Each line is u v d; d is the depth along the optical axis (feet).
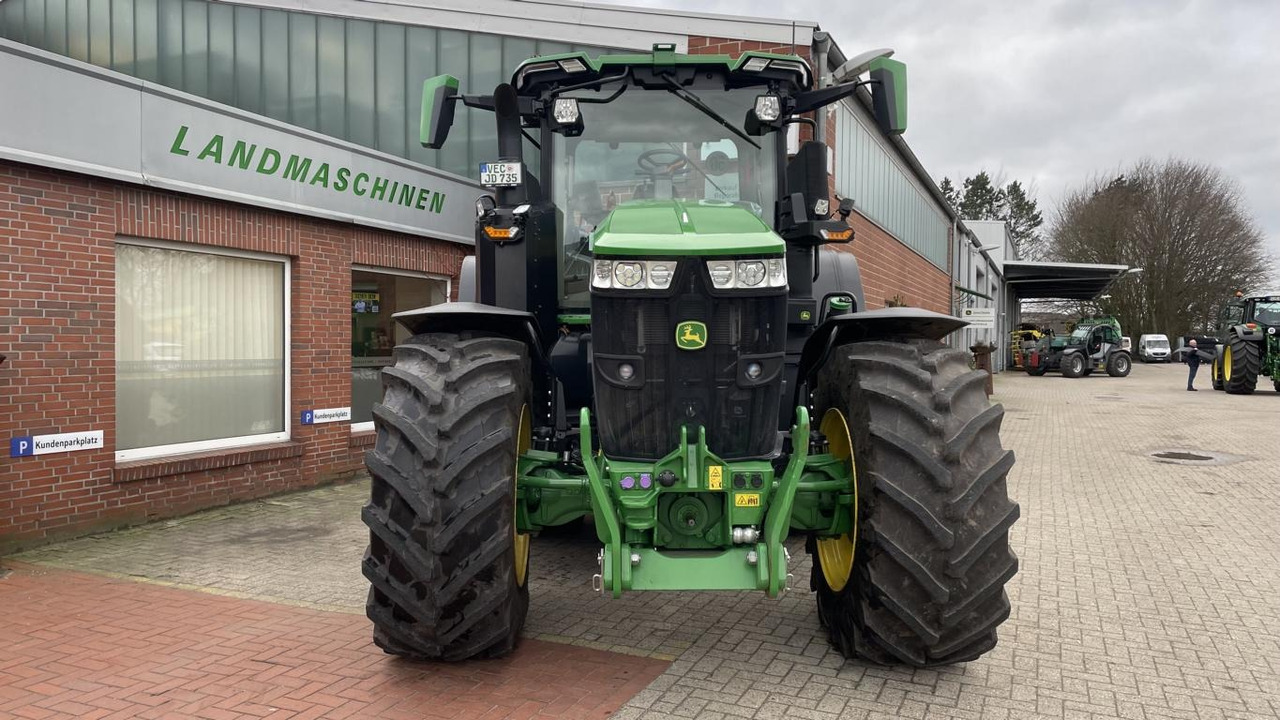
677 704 11.96
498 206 15.16
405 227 30.86
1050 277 134.31
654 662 13.46
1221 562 19.95
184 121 22.77
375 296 30.94
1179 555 20.58
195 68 38.01
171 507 23.30
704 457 11.82
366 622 15.29
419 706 11.85
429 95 14.92
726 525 11.97
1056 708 12.05
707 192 15.33
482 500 11.62
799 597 16.80
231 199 24.25
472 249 34.76
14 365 19.63
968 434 11.91
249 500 25.54
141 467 22.38
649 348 11.87
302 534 21.79
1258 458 36.88
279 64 37.58
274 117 37.63
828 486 12.88
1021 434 46.70
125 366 22.82
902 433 11.94
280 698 12.12
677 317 11.75
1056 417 56.29
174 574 18.30
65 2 39.19
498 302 14.89
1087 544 21.67
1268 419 53.36
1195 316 165.68
